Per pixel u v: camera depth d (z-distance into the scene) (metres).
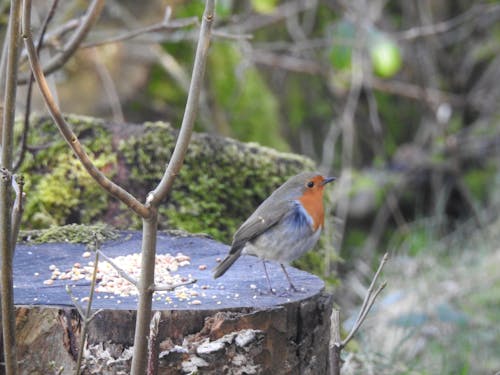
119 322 5.49
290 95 19.20
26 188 9.34
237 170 9.70
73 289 5.99
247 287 6.26
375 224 17.28
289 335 5.87
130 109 14.71
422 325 10.91
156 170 9.45
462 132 19.05
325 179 6.81
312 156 18.84
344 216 15.45
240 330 5.59
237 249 6.44
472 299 11.86
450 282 12.51
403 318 10.35
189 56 15.49
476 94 19.25
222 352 5.54
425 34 16.00
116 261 6.76
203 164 9.56
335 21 18.42
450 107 19.11
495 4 17.94
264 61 17.41
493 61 19.81
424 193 18.58
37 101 12.27
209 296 5.94
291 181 6.78
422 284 12.27
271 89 19.12
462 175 18.34
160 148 9.48
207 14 4.54
